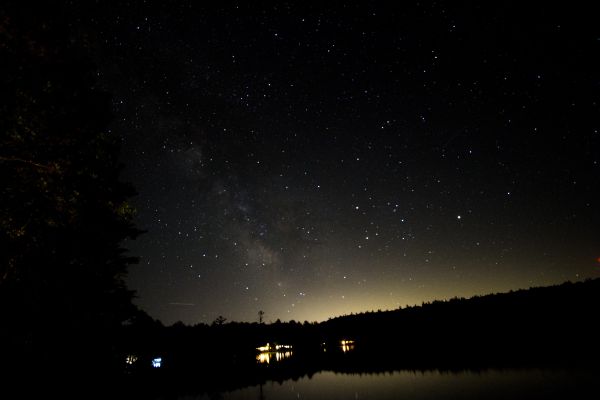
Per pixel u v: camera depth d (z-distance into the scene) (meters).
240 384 21.77
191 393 18.95
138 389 19.42
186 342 34.56
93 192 10.32
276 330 68.94
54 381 9.83
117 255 13.01
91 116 9.96
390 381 18.62
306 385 19.97
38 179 8.38
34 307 9.26
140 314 13.65
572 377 14.07
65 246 10.20
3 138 7.85
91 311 11.43
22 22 8.37
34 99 8.31
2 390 8.69
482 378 16.34
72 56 9.74
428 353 31.77
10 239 8.40
